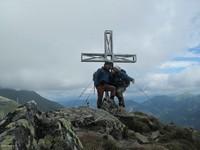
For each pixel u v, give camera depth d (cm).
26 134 1212
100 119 2627
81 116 2650
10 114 1308
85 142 2031
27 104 1387
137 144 2395
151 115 3566
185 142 2738
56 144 1300
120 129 2625
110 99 3584
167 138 2798
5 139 1109
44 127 1368
